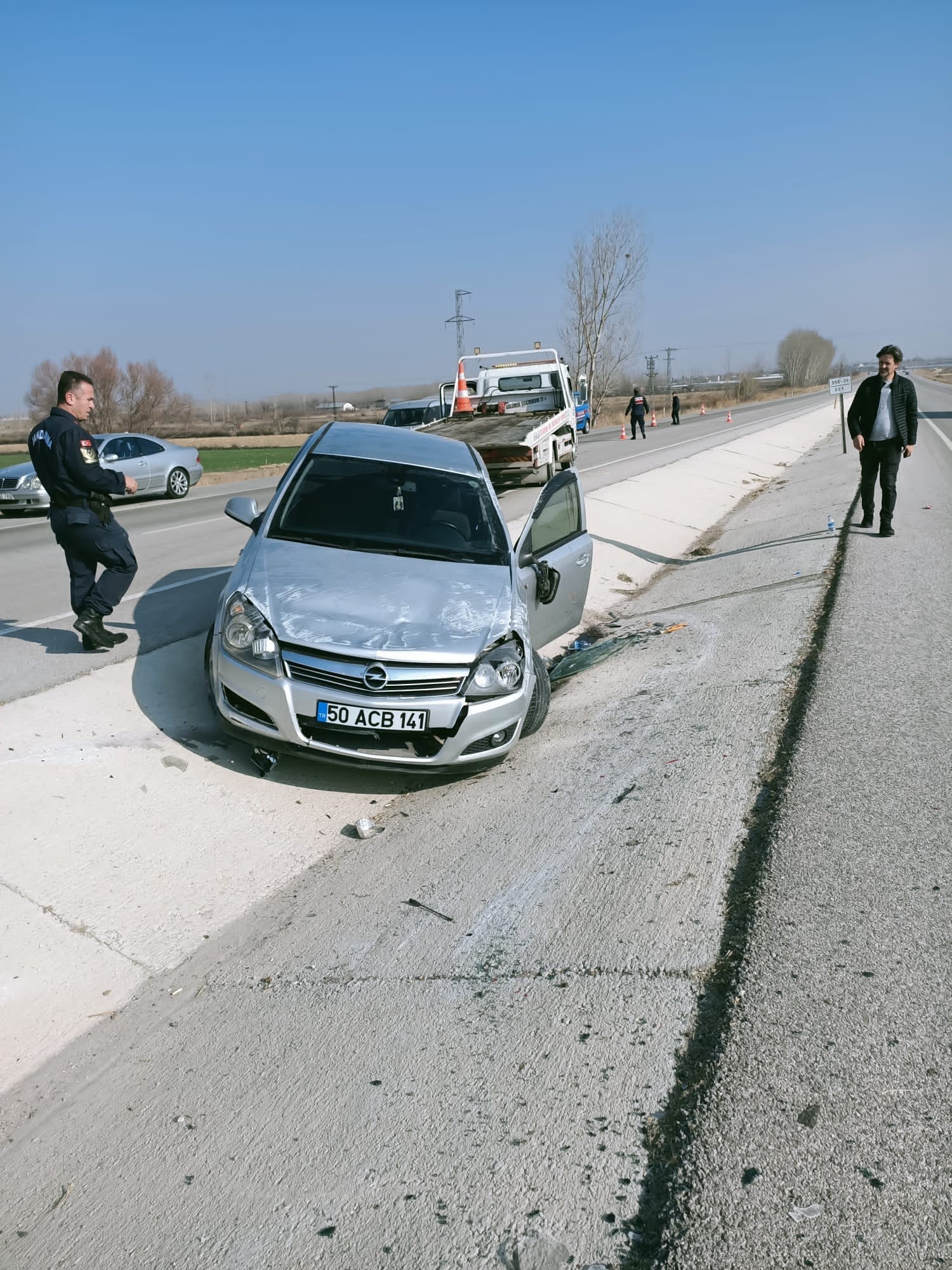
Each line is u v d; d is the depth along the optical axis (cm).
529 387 1975
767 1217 227
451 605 505
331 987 335
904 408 1073
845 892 366
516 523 1230
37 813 420
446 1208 238
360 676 456
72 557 582
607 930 356
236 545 1155
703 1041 291
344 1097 279
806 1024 293
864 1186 234
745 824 430
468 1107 272
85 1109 282
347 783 505
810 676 618
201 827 439
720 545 1283
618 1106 268
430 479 626
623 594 1018
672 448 2656
